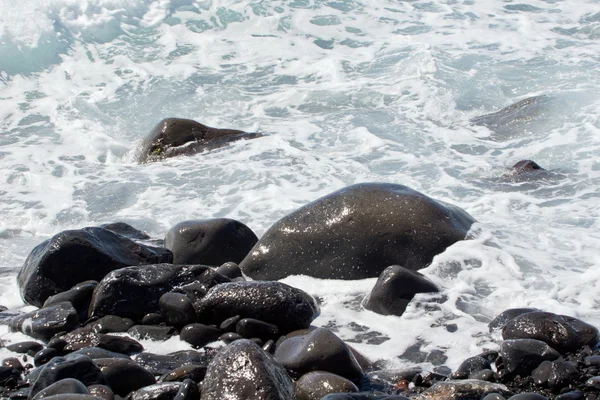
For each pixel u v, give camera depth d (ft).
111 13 72.95
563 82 60.54
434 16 76.89
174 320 28.25
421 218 32.96
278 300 27.58
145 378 24.18
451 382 23.18
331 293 31.07
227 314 27.84
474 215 39.14
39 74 66.39
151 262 33.40
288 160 49.14
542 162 47.62
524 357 24.21
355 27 75.05
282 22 75.66
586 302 29.35
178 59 69.92
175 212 42.86
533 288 30.45
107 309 29.04
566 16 75.82
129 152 53.93
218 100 61.87
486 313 28.71
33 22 69.05
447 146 50.85
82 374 23.39
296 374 24.17
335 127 55.16
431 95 59.88
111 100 62.44
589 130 51.31
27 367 25.99
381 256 32.40
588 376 23.75
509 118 54.24
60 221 42.98
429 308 28.96
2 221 43.06
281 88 63.72
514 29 73.10
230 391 21.47
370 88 61.98
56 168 50.88
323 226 33.19
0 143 54.90
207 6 77.20
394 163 48.06
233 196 44.32
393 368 25.36
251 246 35.09
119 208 44.09
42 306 31.45
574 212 39.32
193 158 50.96
